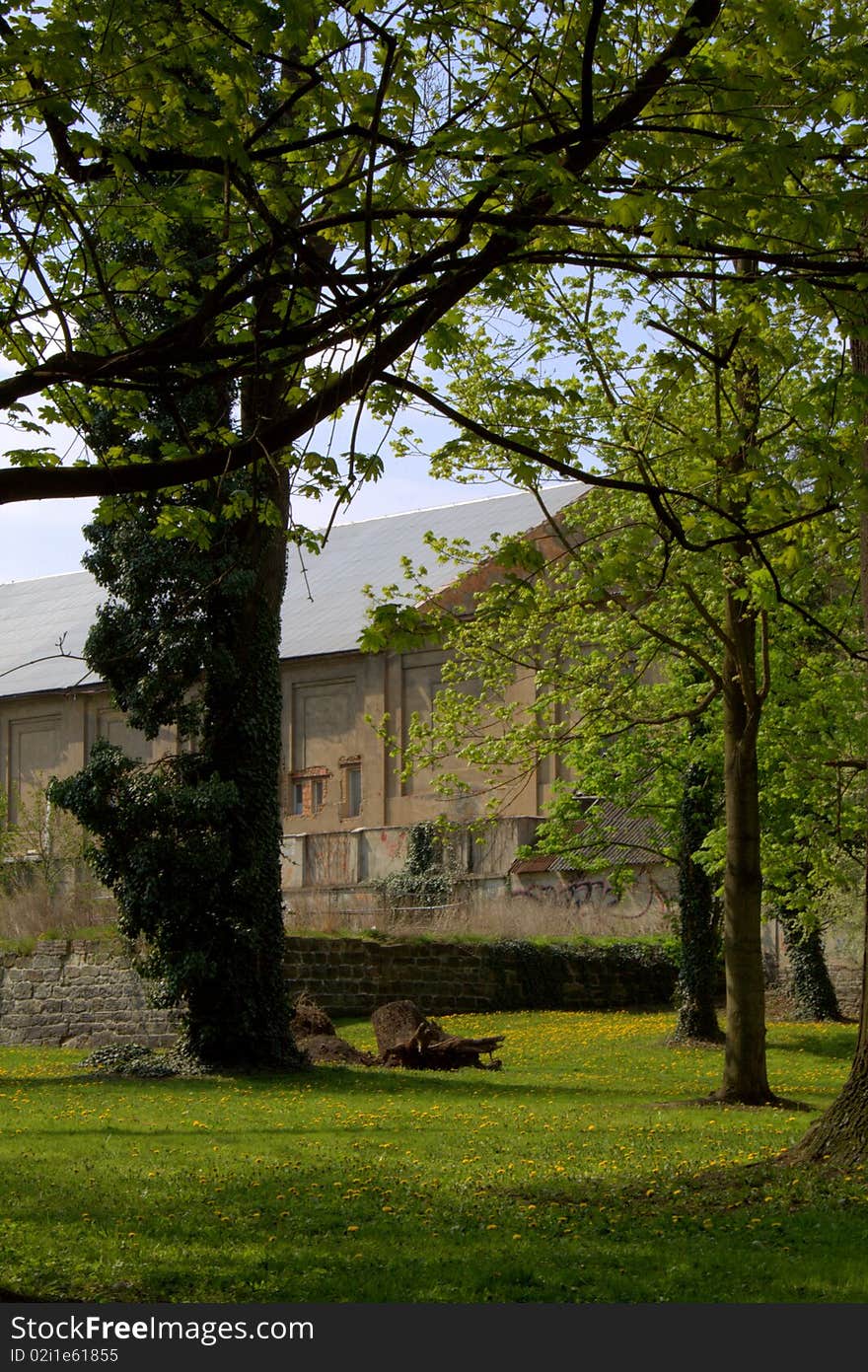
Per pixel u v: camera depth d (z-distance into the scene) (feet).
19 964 103.96
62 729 181.98
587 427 51.70
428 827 149.07
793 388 50.78
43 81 26.23
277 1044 76.13
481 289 29.01
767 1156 41.29
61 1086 70.44
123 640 75.92
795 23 26.05
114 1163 42.24
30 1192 35.94
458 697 70.64
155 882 74.43
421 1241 29.37
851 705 69.72
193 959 74.02
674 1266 26.89
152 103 27.02
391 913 117.39
